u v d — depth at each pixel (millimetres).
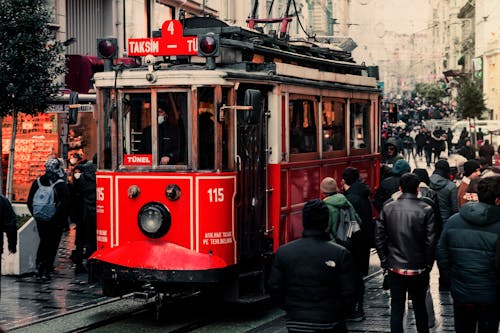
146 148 11070
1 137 20594
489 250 8000
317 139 13547
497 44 65562
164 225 10891
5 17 17828
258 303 12688
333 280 6809
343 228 10383
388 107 20031
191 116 10867
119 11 29047
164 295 11242
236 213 11156
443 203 12898
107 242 11266
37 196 14273
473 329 8414
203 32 12219
